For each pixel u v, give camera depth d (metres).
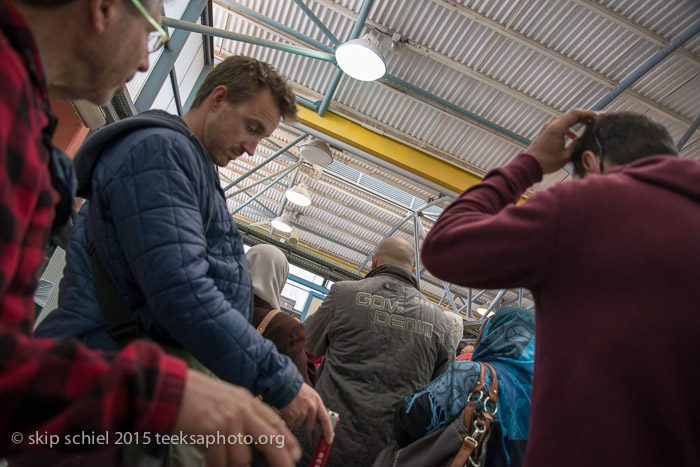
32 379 0.45
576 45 5.80
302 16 6.36
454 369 1.72
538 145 1.14
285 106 1.46
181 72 4.78
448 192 7.57
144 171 1.07
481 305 14.06
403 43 6.21
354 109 7.32
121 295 1.09
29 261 0.61
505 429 1.59
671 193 0.86
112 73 0.77
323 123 7.19
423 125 7.30
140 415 0.49
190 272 1.00
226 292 1.21
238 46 7.03
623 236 0.82
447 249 0.97
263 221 13.48
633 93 6.14
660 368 0.74
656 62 5.39
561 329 0.83
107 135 1.14
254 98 1.39
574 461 0.74
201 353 1.00
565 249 0.86
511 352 1.78
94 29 0.69
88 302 1.09
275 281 2.02
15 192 0.51
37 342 0.50
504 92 6.53
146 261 1.00
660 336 0.75
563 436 0.76
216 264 1.18
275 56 6.99
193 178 1.14
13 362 0.44
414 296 2.21
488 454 1.58
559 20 5.60
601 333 0.78
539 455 0.78
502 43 6.02
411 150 7.50
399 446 1.73
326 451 1.14
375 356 2.03
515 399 1.64
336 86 6.58
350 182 10.50
